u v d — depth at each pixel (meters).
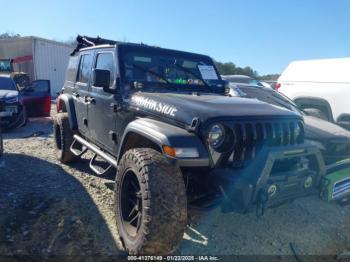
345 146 3.93
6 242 2.94
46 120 10.74
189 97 3.26
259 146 2.81
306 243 3.24
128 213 2.96
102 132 4.05
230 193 2.62
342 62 6.64
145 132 2.84
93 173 4.93
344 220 3.80
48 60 21.39
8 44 20.98
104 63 4.05
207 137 2.64
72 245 2.96
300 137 3.08
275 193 2.68
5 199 3.81
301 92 7.13
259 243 3.18
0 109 8.14
